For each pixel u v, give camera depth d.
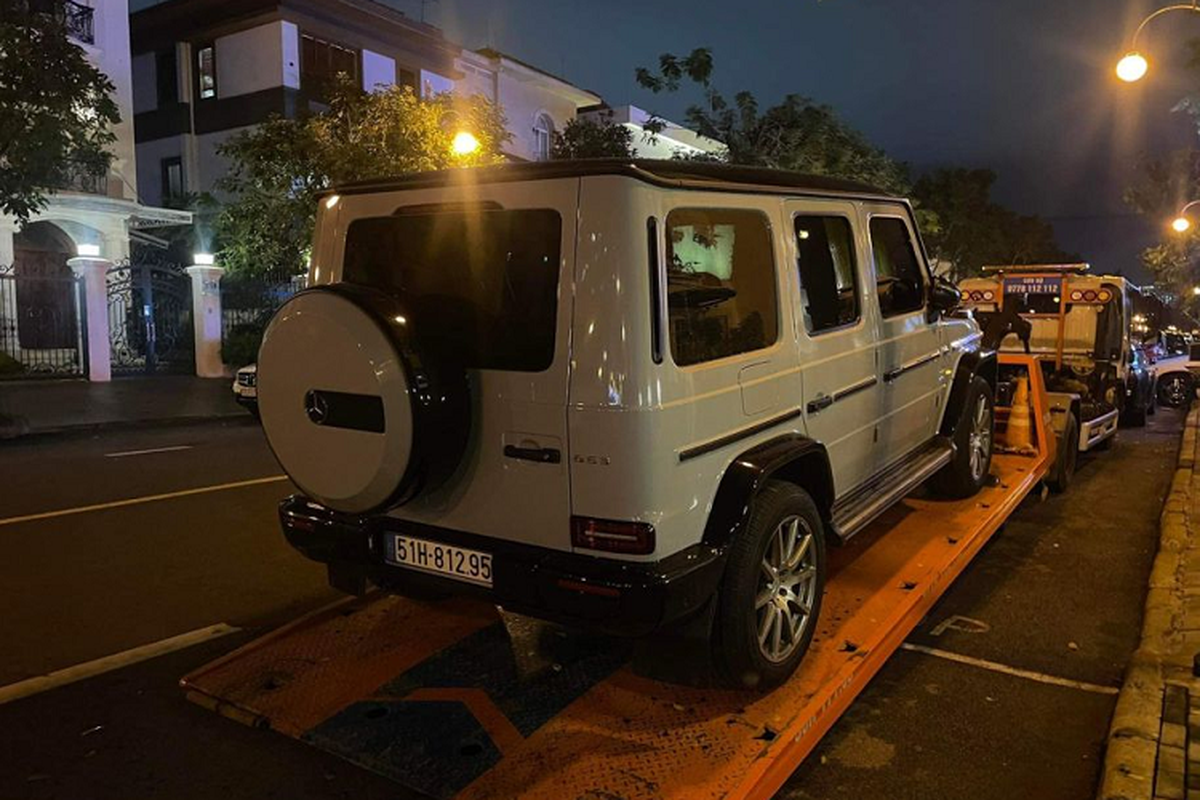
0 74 10.99
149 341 20.17
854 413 4.63
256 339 20.64
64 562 6.21
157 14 25.94
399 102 17.83
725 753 3.21
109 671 4.42
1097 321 10.97
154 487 8.75
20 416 13.30
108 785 3.42
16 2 11.52
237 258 20.31
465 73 29.88
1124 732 3.68
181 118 26.08
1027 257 45.81
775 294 3.96
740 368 3.64
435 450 3.38
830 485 4.18
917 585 4.56
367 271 3.92
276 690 3.83
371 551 3.81
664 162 3.43
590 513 3.25
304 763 3.54
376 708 3.65
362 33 26.41
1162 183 23.28
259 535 6.91
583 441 3.22
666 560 3.25
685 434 3.31
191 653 4.66
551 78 32.28
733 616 3.53
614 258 3.17
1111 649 4.81
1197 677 4.22
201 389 18.06
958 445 6.05
